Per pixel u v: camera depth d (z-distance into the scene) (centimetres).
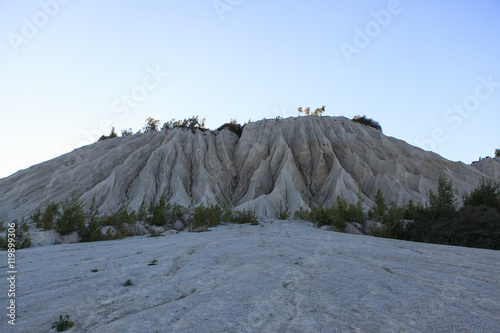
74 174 3547
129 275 704
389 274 702
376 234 1658
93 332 426
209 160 3925
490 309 496
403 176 3584
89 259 895
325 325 434
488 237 1342
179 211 2122
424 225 1652
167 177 3488
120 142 4341
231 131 4728
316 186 3534
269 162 3766
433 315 470
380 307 501
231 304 516
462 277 678
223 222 2097
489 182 2009
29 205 3209
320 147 3922
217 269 744
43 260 890
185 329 426
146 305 523
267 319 456
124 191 3291
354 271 720
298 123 4388
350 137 4169
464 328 427
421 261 835
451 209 1830
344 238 1280
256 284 622
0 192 3553
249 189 3494
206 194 3259
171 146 3869
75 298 558
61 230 1367
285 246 1040
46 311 499
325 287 603
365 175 3547
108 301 543
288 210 2838
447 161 4147
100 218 1748
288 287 607
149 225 1830
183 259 877
